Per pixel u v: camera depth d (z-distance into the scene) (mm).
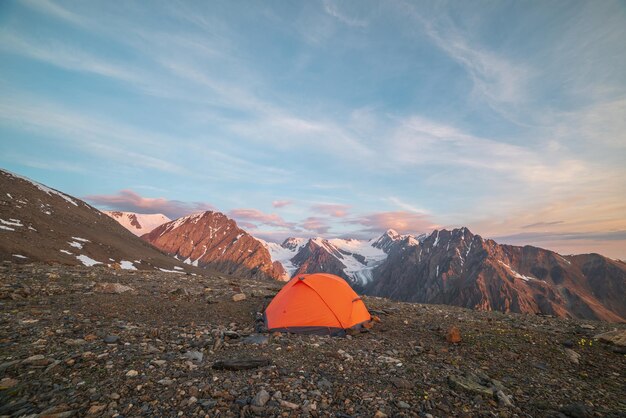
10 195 105250
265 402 5754
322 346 9656
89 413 4973
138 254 118250
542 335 12109
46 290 13672
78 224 116250
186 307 13867
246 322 12594
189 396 5781
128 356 7426
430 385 7027
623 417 6113
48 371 6250
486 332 12383
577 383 7875
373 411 5742
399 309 17469
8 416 4758
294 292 12820
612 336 11375
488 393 6719
